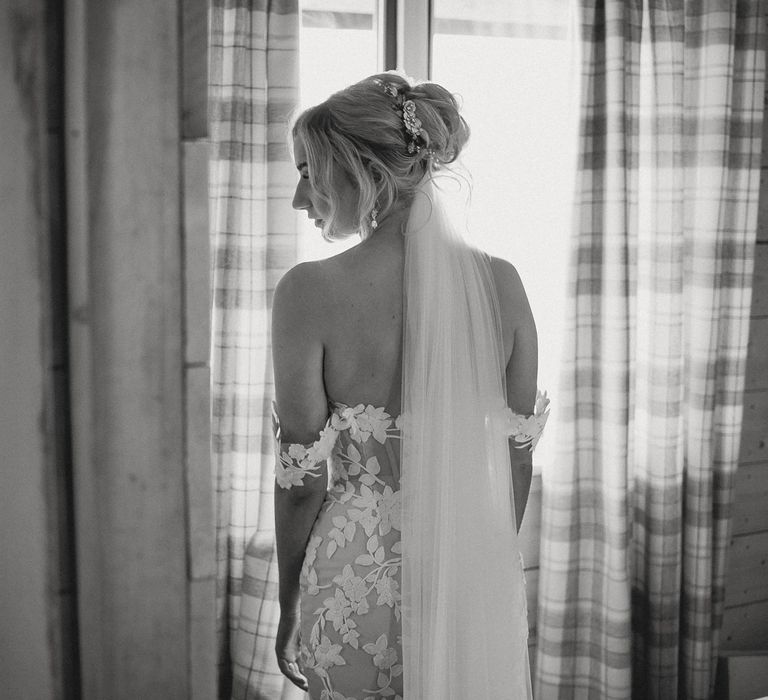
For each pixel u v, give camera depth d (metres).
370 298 1.43
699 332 2.49
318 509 1.53
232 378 2.06
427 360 1.42
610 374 2.37
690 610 2.58
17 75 0.69
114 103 0.72
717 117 2.41
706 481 2.53
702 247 2.47
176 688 0.80
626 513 2.40
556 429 2.39
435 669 1.42
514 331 1.54
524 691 1.55
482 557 1.46
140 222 0.74
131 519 0.77
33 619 0.74
